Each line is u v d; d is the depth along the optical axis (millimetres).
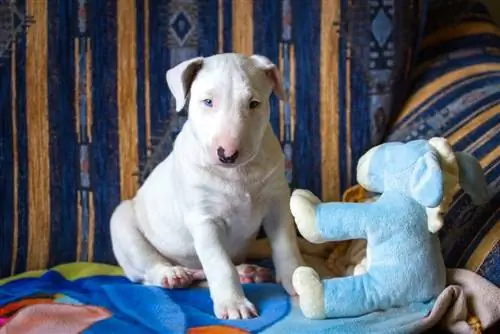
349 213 1342
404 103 1671
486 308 1333
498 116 1522
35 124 1609
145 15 1622
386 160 1367
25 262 1613
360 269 1392
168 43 1628
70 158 1621
